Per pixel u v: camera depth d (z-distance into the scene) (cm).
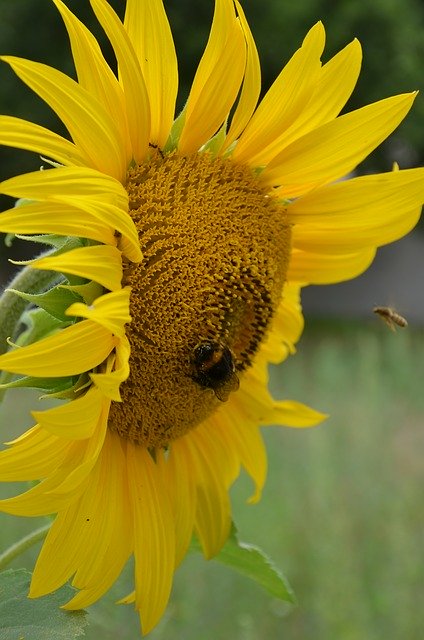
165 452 59
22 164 322
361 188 58
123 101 53
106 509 55
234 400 62
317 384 201
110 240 52
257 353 59
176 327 54
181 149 55
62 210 50
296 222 58
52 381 52
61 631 53
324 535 113
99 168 52
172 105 54
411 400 190
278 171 57
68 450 52
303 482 129
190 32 299
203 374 55
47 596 54
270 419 62
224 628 97
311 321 349
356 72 56
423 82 353
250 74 55
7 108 317
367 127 56
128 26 54
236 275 55
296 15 329
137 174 54
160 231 54
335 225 59
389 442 159
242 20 54
